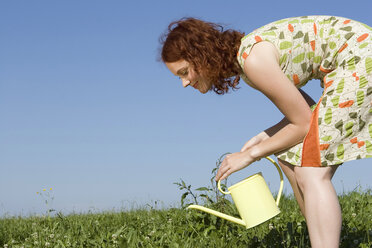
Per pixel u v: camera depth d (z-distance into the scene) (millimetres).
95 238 3719
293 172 2459
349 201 4672
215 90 2596
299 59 2398
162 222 4355
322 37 2414
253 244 3176
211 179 3848
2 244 4188
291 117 2297
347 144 2303
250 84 2549
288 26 2410
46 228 4395
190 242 3293
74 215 5582
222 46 2416
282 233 3232
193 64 2436
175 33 2477
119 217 5094
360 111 2287
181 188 4000
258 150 2400
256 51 2309
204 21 2490
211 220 3734
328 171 2322
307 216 2305
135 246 3334
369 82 2271
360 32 2344
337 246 2252
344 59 2326
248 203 2490
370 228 3428
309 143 2301
